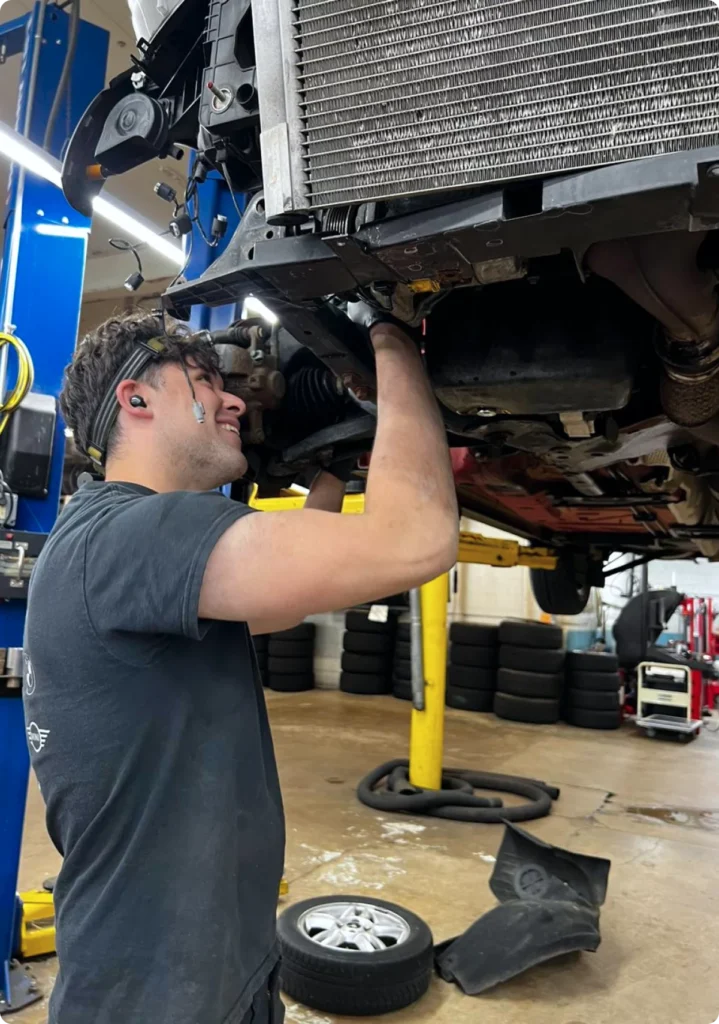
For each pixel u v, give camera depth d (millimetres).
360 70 730
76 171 1224
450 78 694
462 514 2822
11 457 1997
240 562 745
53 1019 786
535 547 3826
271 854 893
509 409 1102
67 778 817
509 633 7008
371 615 6094
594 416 1159
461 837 3598
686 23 612
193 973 759
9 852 2053
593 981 2324
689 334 931
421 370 952
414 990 2146
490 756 5418
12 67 3904
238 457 1043
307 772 4727
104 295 5848
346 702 7582
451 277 825
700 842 3672
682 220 667
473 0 678
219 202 2129
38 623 845
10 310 2111
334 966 2117
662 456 1749
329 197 754
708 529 2652
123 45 3764
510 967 2260
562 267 943
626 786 4750
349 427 1335
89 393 996
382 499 799
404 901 2811
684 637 10727
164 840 798
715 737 6777
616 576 10242
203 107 985
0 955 2043
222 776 829
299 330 1020
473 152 691
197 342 1080
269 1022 889
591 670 6895
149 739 809
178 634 794
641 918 2777
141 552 767
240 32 958
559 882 2635
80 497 930
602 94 644
